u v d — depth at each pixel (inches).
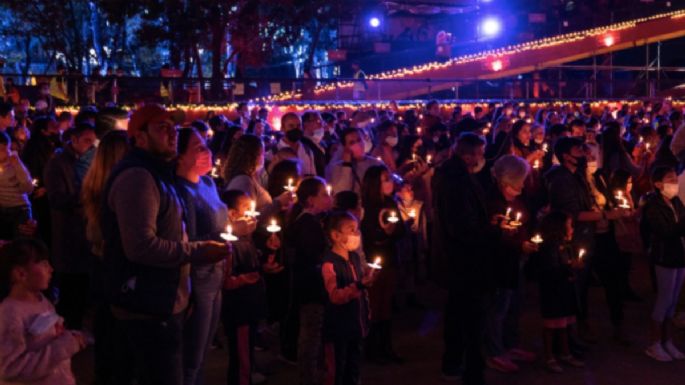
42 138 343.6
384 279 282.5
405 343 311.4
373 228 279.1
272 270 248.1
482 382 254.4
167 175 167.0
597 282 403.9
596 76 1386.6
